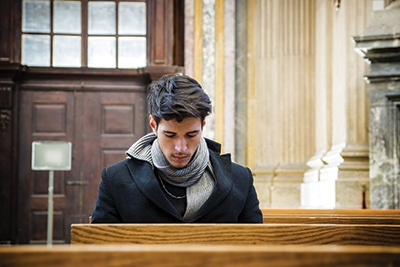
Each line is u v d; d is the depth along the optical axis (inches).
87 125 367.6
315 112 337.1
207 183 109.2
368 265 48.6
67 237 362.9
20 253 48.1
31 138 365.1
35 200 362.3
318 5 331.9
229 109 348.8
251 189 113.8
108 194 108.6
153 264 48.8
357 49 252.2
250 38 350.3
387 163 255.6
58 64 367.6
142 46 371.6
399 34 245.0
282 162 339.3
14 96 362.6
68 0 370.3
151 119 108.9
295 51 341.1
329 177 285.9
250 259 48.7
